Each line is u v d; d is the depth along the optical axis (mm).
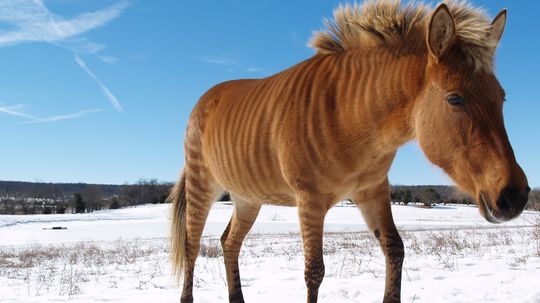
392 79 3943
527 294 5531
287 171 4504
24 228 40750
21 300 7008
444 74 3514
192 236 6207
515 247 11289
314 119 4301
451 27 3473
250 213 6102
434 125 3553
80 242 24422
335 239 18359
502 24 3551
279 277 8398
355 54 4363
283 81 4844
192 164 6246
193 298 6207
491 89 3398
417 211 55594
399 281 4383
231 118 5352
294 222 44469
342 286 6691
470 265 8523
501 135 3256
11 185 110875
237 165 5191
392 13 4176
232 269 6039
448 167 3539
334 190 4383
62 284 9125
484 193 3236
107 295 7352
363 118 4070
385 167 4309
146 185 104438
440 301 5379
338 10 4621
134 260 13203
